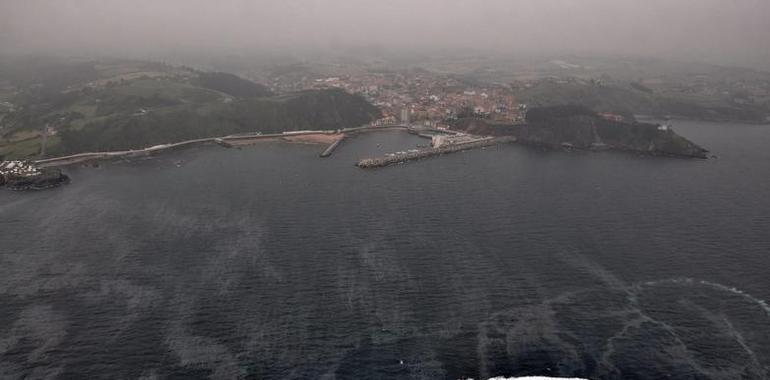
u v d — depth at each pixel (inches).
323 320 6368.1
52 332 6151.6
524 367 5575.8
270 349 5861.2
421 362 5649.6
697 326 6264.8
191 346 5910.4
